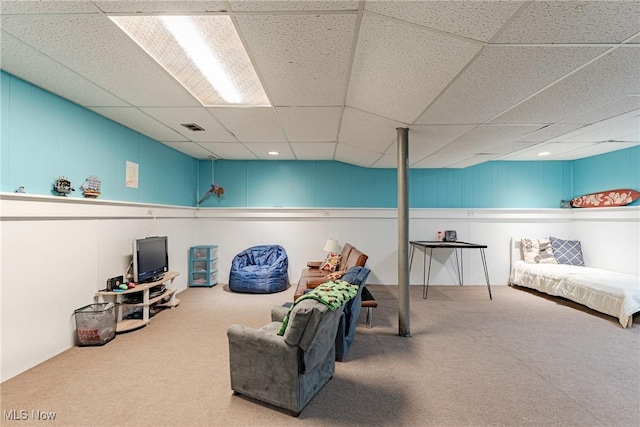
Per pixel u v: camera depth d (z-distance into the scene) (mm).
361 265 3363
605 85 2162
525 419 1789
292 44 1798
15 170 2234
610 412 1853
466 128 3186
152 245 3553
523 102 2486
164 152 4348
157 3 1445
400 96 2459
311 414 1832
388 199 5461
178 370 2309
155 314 3629
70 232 2668
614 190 4469
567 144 4035
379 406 1908
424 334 3070
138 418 1767
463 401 1960
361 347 2770
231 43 1852
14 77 2223
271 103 2734
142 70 2150
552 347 2768
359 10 1490
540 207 5328
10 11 1487
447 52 1807
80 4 1450
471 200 5391
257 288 4613
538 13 1419
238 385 1987
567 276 4109
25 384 2092
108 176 3189
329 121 3244
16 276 2205
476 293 4754
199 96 2641
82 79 2279
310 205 5465
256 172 5469
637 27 1501
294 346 1812
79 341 2686
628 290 3334
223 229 5402
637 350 2703
